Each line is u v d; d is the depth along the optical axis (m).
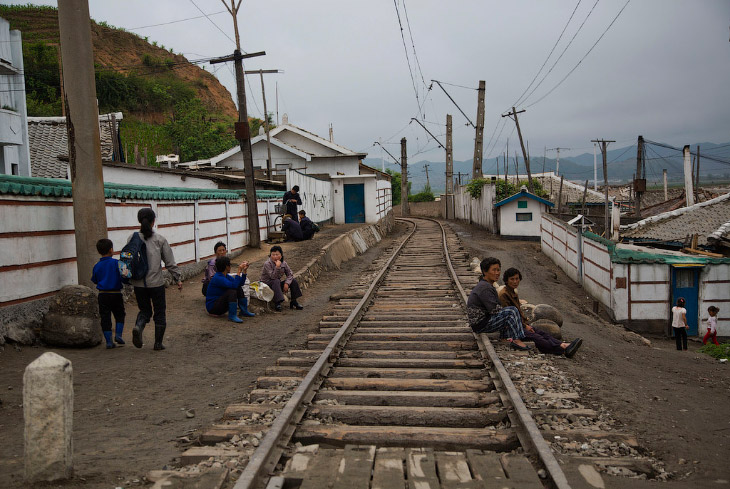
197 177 22.00
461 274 15.80
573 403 5.58
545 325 8.55
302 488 3.75
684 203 33.25
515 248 27.28
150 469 4.07
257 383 6.20
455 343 8.03
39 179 8.41
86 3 8.55
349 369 6.68
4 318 7.30
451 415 5.13
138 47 75.62
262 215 20.58
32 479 3.68
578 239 19.67
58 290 8.60
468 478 3.87
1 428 4.80
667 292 15.52
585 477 3.92
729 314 15.52
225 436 4.61
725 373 8.96
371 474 4.00
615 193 52.06
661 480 4.04
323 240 21.11
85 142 8.58
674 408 5.85
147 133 44.97
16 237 7.66
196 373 6.85
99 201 8.73
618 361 8.42
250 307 10.91
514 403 5.09
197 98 65.31
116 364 7.06
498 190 33.69
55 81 44.62
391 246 25.55
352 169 38.84
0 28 19.00
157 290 7.75
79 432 4.84
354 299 12.48
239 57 17.45
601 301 16.84
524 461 4.11
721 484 3.95
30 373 3.68
